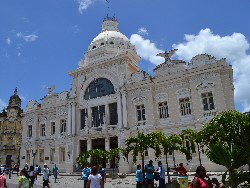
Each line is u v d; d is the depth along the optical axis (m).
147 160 33.00
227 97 29.97
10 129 65.06
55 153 42.50
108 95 38.59
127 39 47.66
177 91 33.38
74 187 23.89
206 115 30.38
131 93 36.62
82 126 40.59
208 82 30.91
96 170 10.52
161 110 34.44
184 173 19.02
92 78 41.25
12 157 63.16
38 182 28.66
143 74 36.44
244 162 13.44
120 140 35.16
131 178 28.80
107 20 50.25
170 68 34.75
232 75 33.56
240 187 14.83
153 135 20.73
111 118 37.97
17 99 68.75
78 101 41.78
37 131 45.91
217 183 10.76
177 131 32.19
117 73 38.53
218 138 15.97
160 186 17.23
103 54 42.91
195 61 32.59
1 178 12.69
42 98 47.00
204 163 29.22
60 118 43.47
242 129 14.60
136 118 35.41
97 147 38.72
